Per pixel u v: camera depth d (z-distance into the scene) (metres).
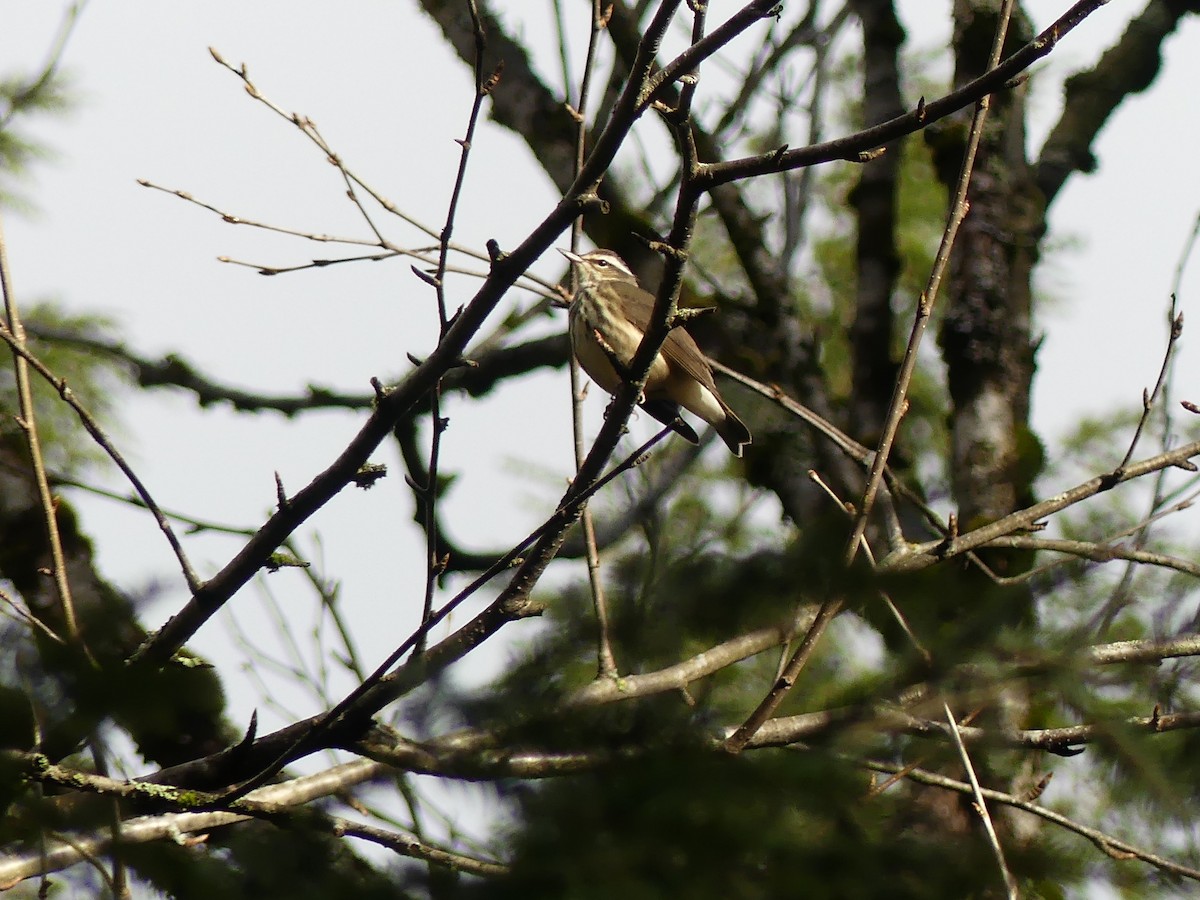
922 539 13.02
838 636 7.88
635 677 6.87
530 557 8.40
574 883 4.48
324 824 6.57
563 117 14.98
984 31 14.94
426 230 11.34
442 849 7.02
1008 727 6.20
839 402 14.98
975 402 13.68
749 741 6.89
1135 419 14.31
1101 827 6.97
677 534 6.15
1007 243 14.28
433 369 8.32
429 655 8.48
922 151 17.67
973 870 5.05
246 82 10.92
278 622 11.69
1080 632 4.99
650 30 7.64
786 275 14.98
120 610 4.57
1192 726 5.10
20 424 7.94
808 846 4.70
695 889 4.51
